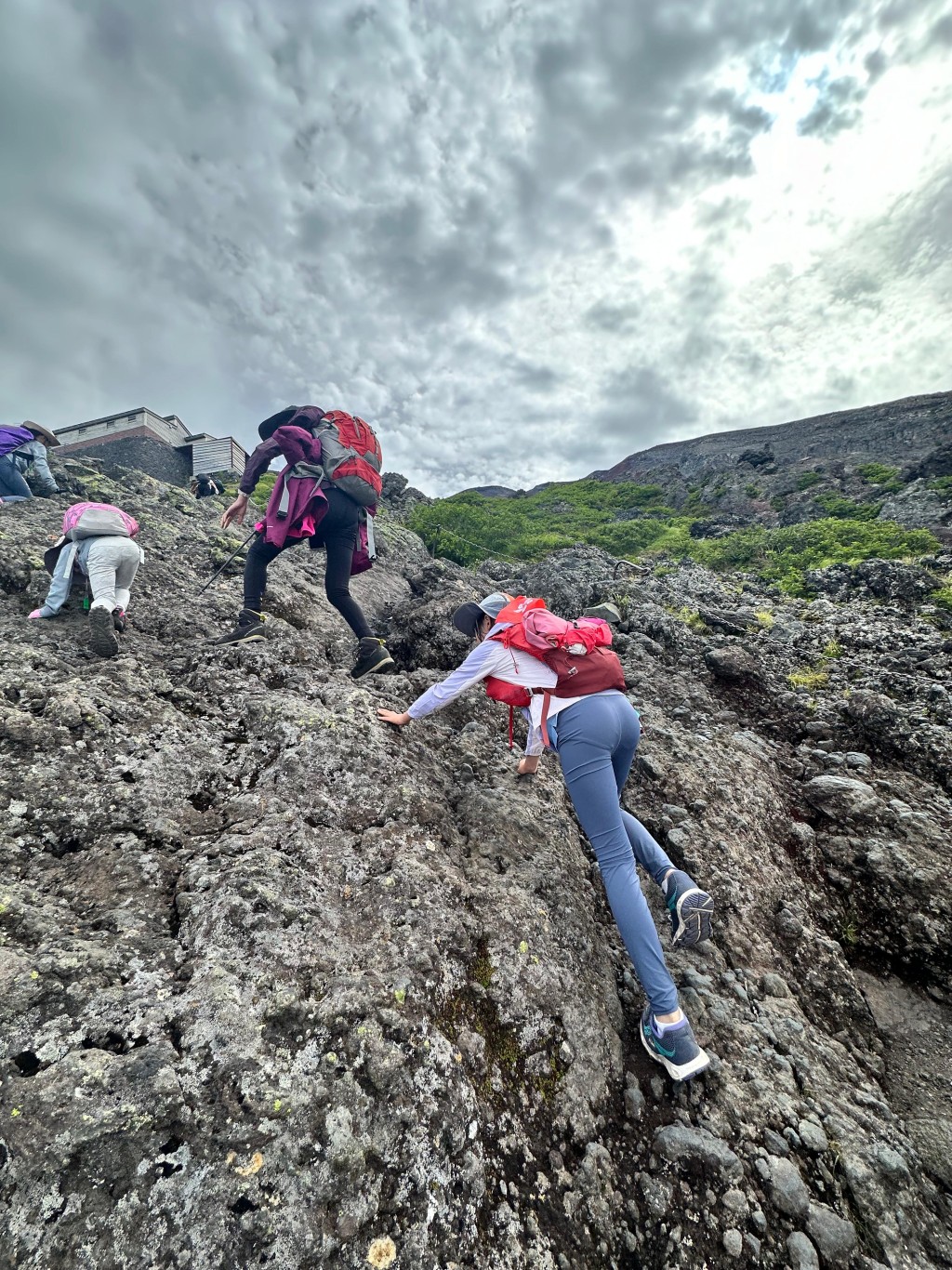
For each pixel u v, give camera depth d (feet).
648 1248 5.49
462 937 6.90
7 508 16.19
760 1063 7.11
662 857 7.97
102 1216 4.02
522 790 9.89
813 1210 5.74
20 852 6.35
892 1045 8.33
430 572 22.50
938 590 22.79
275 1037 5.23
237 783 8.29
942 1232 6.03
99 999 5.05
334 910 6.66
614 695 7.77
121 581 11.73
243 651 11.59
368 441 12.27
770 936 9.05
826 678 15.92
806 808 11.79
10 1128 4.17
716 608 21.90
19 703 8.22
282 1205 4.35
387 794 8.53
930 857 10.21
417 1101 5.24
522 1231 5.10
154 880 6.52
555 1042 6.51
